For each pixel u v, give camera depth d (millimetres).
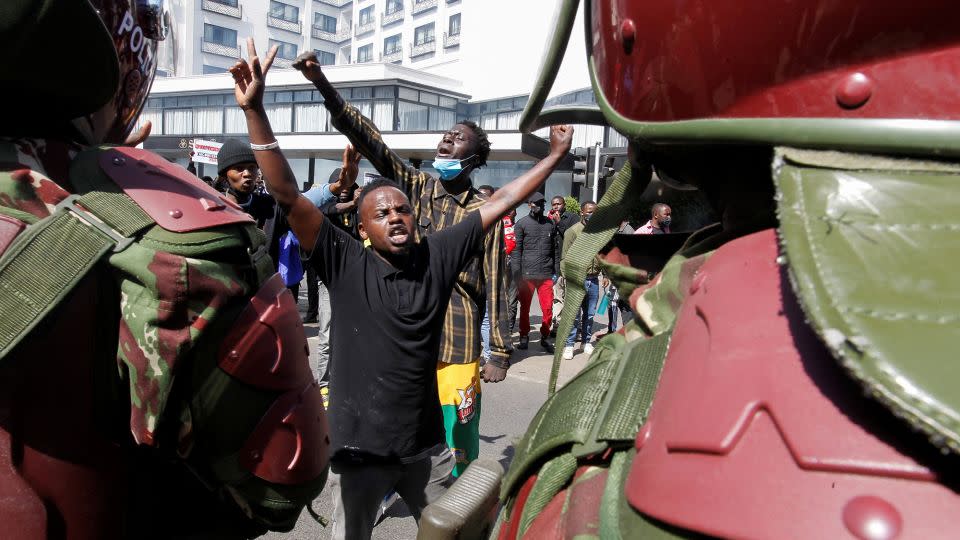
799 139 484
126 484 879
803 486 377
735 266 511
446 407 2764
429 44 50344
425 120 25062
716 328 472
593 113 976
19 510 768
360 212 2250
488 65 29109
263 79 1908
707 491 409
